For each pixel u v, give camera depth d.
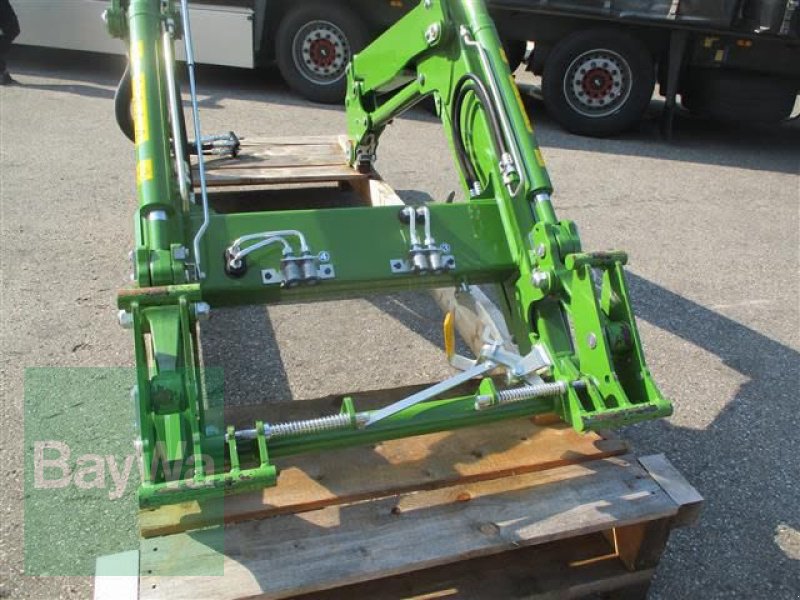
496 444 2.03
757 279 4.09
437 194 4.83
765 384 3.11
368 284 2.14
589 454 2.00
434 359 3.09
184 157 2.23
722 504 2.43
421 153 5.73
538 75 7.09
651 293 3.83
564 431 2.10
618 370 1.98
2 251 3.63
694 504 1.85
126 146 5.24
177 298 1.68
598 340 1.89
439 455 1.98
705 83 6.60
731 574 2.16
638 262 4.18
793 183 5.92
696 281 4.00
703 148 6.85
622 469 1.96
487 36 2.42
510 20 6.60
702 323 3.57
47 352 2.89
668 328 3.51
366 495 1.83
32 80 6.86
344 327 3.30
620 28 6.47
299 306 3.44
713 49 6.36
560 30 6.57
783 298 3.89
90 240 3.81
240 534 1.70
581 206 4.98
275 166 3.98
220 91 7.12
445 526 1.75
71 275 3.46
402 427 1.86
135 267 1.78
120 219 4.07
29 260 3.57
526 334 2.21
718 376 3.15
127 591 1.54
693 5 6.05
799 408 2.96
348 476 1.89
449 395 2.28
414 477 1.89
